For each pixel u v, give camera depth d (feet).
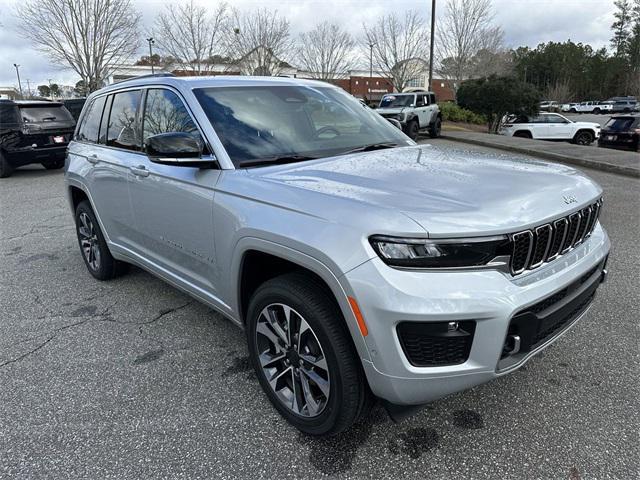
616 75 237.25
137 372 9.94
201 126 9.32
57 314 12.78
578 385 9.15
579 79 242.99
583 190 7.98
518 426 8.07
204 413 8.59
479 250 6.26
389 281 6.10
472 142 60.18
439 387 6.36
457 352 6.31
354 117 11.66
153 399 9.03
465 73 118.11
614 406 8.53
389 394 6.48
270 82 11.21
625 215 21.99
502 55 125.90
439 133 70.13
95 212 13.71
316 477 7.11
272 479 7.09
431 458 7.42
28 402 9.03
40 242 19.76
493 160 9.27
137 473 7.25
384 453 7.54
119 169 11.78
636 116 52.26
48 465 7.45
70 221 23.47
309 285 7.25
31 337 11.55
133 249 12.34
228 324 11.98
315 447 7.71
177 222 9.87
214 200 8.66
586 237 8.26
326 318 6.94
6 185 34.99
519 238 6.52
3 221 23.71
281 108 10.50
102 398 9.09
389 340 6.18
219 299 9.36
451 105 102.37
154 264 11.50
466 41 117.19
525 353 6.79
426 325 6.07
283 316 7.93
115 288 14.46
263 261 8.43
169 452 7.66
